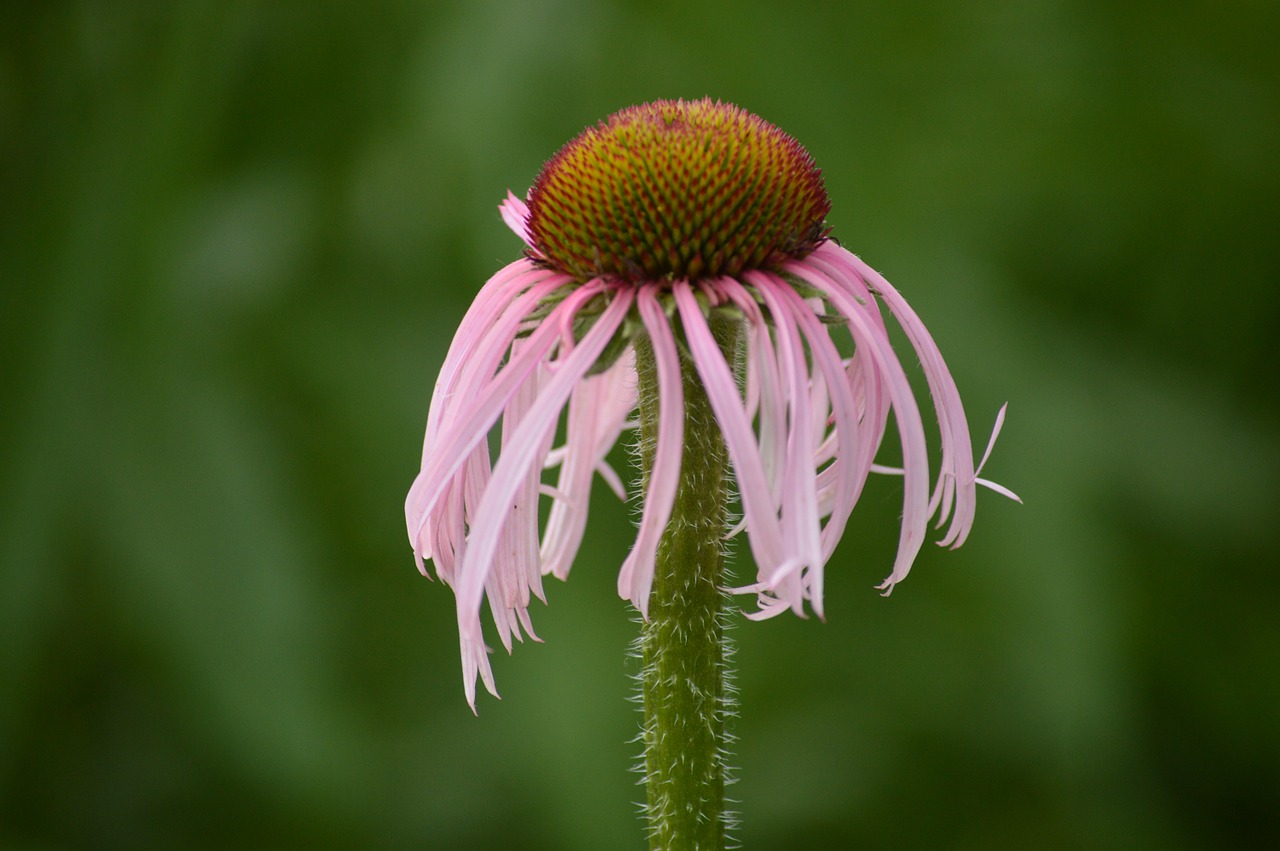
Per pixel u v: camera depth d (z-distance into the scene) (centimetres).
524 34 53
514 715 52
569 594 52
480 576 37
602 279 38
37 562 53
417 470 56
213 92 55
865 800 57
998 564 52
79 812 58
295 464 56
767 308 38
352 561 59
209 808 59
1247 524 58
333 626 54
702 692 38
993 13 59
